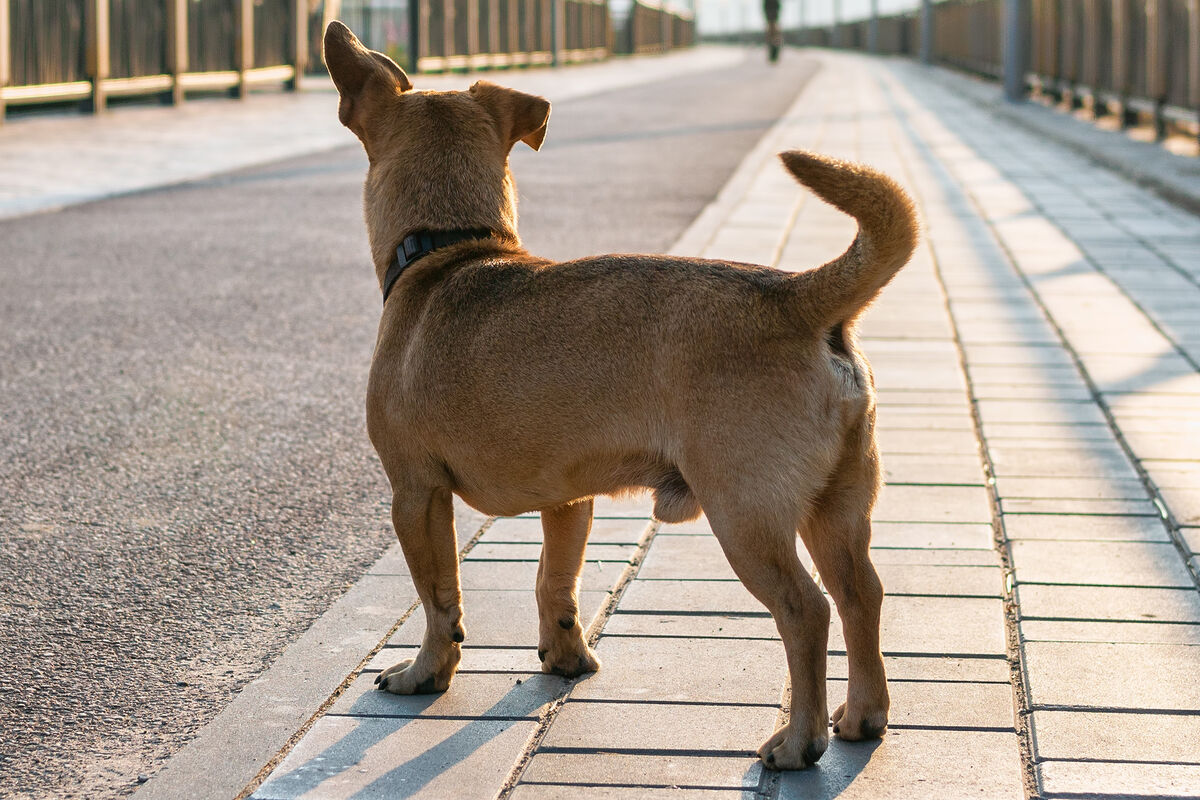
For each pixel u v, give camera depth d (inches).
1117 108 776.9
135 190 502.6
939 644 131.7
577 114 919.7
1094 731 113.5
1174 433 199.6
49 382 239.9
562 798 105.6
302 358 259.4
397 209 130.4
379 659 133.0
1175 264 347.6
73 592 150.8
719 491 105.2
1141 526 162.7
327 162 603.5
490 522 172.9
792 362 105.3
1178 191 466.0
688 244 371.9
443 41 1323.8
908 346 258.7
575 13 1932.8
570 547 125.0
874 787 106.2
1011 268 343.6
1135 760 108.6
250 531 170.9
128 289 324.2
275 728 118.6
